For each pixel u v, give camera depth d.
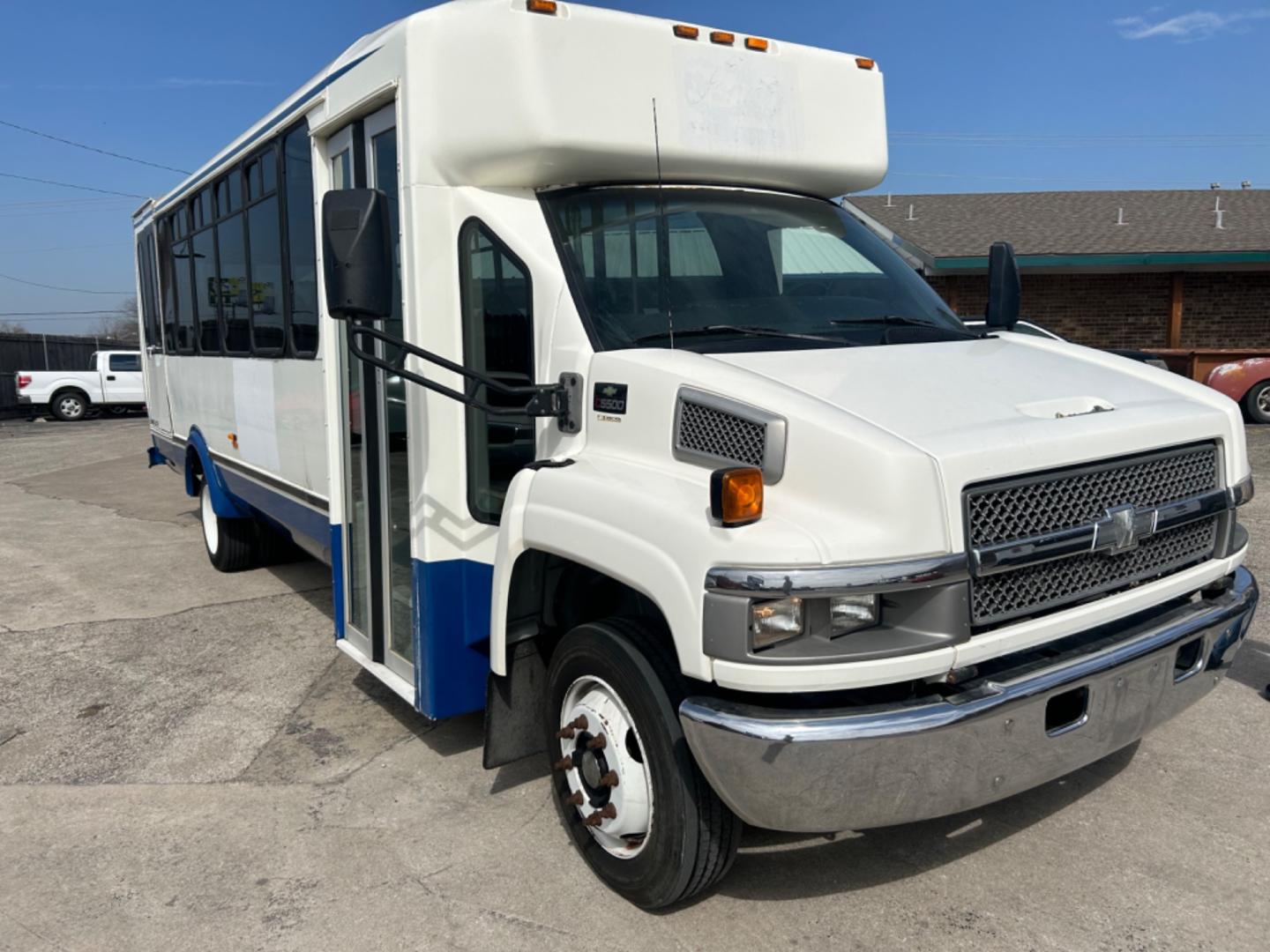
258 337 6.42
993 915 3.34
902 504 2.72
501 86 3.76
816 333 3.82
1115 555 3.16
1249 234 19.08
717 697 2.96
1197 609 3.47
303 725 5.14
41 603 7.64
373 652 4.77
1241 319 19.58
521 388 3.55
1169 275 19.38
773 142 4.30
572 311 3.65
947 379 3.35
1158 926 3.24
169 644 6.56
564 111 3.73
